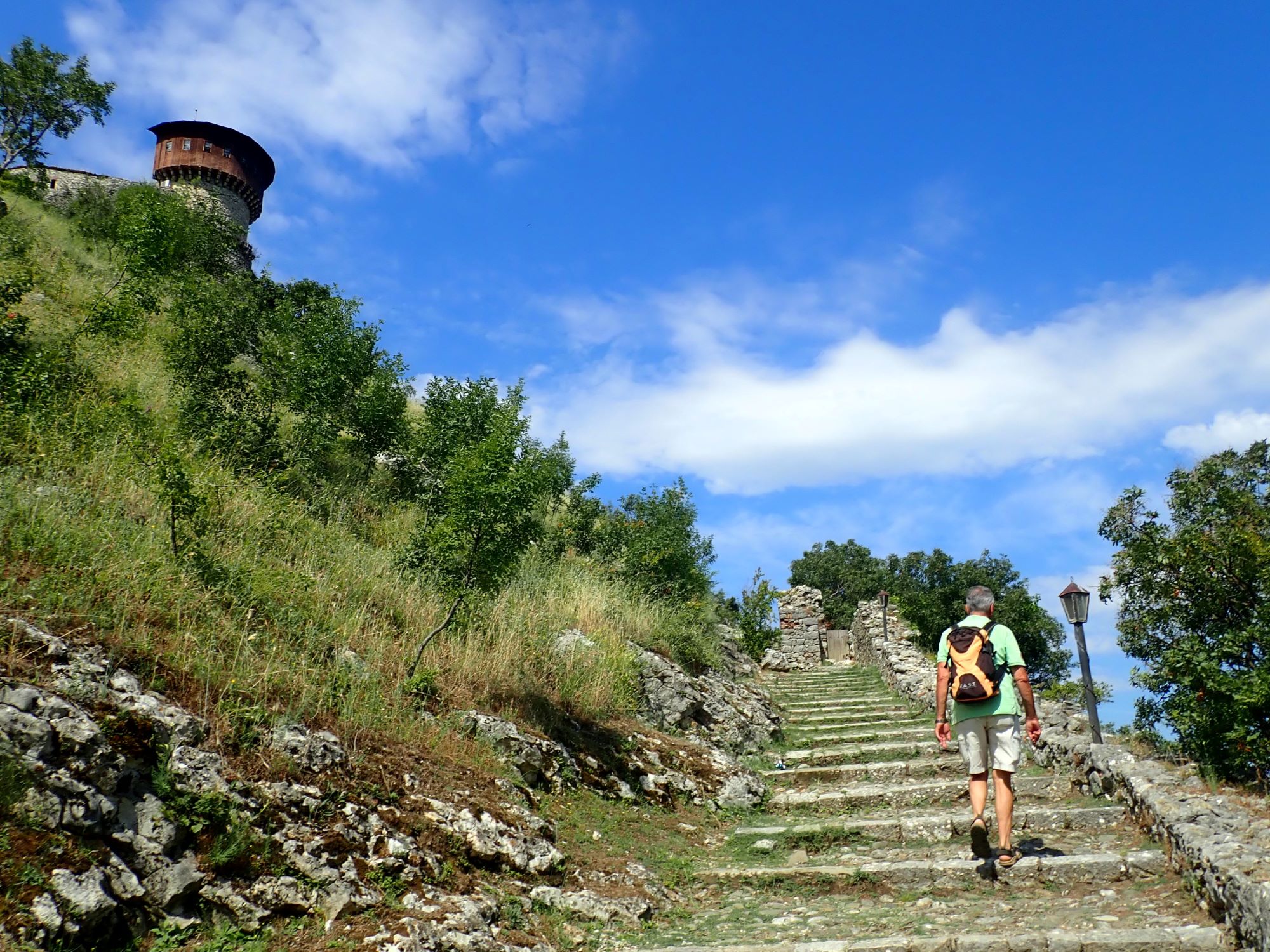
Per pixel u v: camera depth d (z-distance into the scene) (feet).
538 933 14.99
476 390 41.37
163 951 10.93
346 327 38.91
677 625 41.29
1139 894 16.40
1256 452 22.13
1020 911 16.30
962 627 19.75
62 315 34.09
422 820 15.83
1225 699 18.80
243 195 148.36
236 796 13.23
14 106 53.16
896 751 31.86
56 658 13.26
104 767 11.93
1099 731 24.79
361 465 39.81
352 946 12.21
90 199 67.00
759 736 35.70
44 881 10.14
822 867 19.63
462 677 23.13
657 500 54.24
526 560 37.58
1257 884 12.65
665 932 16.67
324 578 23.70
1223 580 20.72
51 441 22.00
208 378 32.78
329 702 17.48
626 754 25.46
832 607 160.25
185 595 17.53
